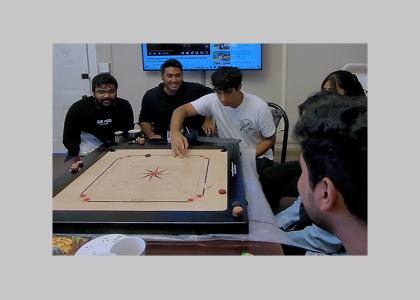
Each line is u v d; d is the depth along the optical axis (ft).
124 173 5.04
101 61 13.26
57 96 13.61
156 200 4.16
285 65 12.78
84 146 8.20
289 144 12.90
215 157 5.70
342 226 2.76
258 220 3.98
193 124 9.05
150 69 13.02
